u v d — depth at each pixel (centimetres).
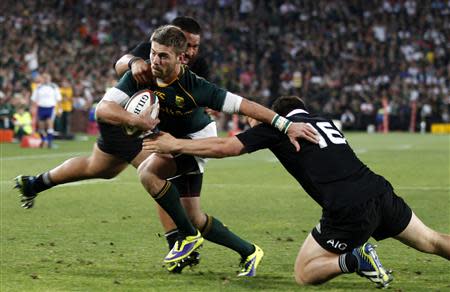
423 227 1853
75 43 10406
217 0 12494
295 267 1841
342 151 1812
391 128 11012
